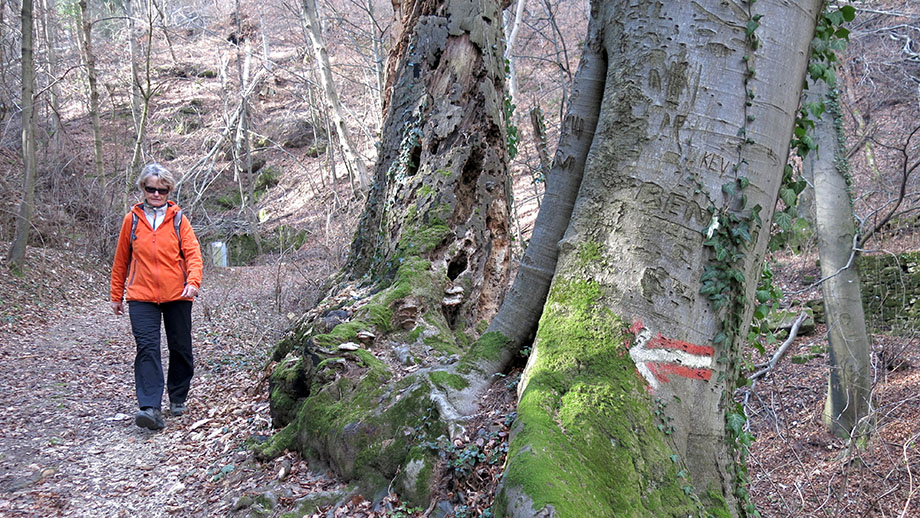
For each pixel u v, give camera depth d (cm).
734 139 282
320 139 2881
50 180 1692
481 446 294
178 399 489
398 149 577
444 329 464
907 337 1048
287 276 1328
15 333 866
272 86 3198
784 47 288
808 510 663
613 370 272
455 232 511
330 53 2512
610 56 316
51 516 330
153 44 3356
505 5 632
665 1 294
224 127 2694
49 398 544
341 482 336
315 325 470
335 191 1638
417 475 298
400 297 456
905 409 819
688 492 258
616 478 243
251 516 318
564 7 2209
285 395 426
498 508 229
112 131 2367
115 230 1623
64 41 3003
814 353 1019
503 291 552
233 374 626
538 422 252
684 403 277
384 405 350
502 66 586
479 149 534
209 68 3325
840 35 314
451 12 555
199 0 4059
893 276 1160
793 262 1299
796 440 803
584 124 337
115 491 362
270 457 378
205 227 2300
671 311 280
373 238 602
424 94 555
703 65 285
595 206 304
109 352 773
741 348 300
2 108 1736
